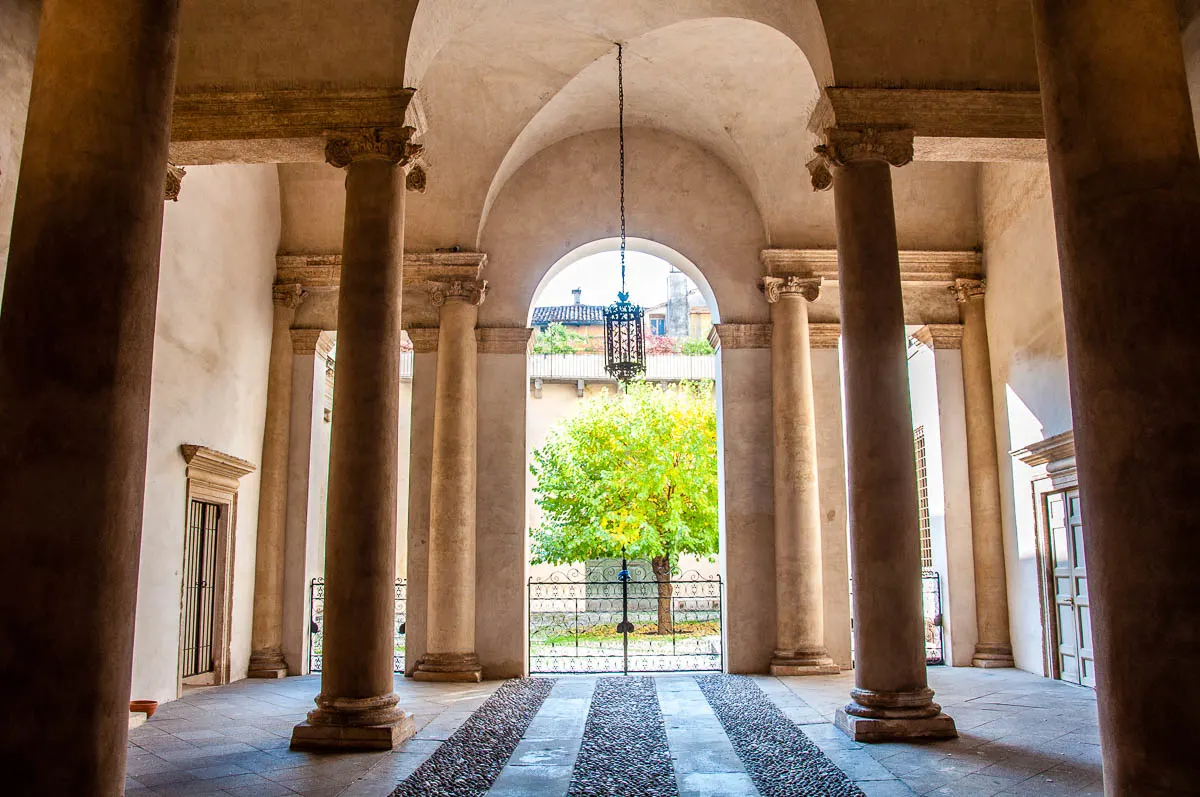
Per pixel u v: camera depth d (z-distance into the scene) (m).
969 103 9.15
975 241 14.76
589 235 14.45
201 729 9.09
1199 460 3.99
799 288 13.96
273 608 13.74
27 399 4.09
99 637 4.05
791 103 13.27
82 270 4.23
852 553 8.66
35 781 3.83
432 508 13.40
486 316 14.18
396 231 9.02
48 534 4.00
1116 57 4.40
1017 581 13.62
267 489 13.99
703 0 11.04
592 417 23.77
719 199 14.57
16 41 8.44
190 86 9.15
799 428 13.65
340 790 6.58
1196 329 4.12
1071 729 8.64
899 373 8.70
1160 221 4.23
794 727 8.90
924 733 8.14
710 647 17.19
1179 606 3.92
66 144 4.34
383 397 8.66
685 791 6.54
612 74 13.22
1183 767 3.84
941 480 14.42
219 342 12.58
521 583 13.55
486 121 13.46
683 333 39.31
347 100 9.10
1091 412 4.28
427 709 10.34
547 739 8.56
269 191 14.28
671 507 22.58
